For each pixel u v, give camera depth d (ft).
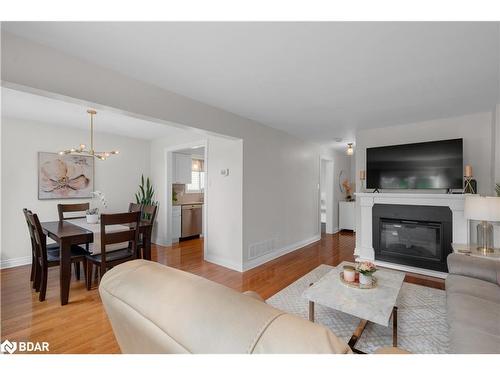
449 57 6.12
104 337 6.32
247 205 11.75
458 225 10.43
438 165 11.07
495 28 4.92
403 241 12.08
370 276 6.64
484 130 10.44
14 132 11.89
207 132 9.84
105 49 5.80
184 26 4.96
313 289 6.64
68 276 8.18
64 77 5.89
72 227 10.03
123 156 16.11
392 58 6.19
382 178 12.55
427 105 9.65
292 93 8.49
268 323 1.99
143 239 10.84
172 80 7.46
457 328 4.50
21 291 9.02
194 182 21.16
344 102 9.37
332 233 20.62
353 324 7.09
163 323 2.34
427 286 9.75
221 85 7.85
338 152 21.67
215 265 12.28
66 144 13.57
